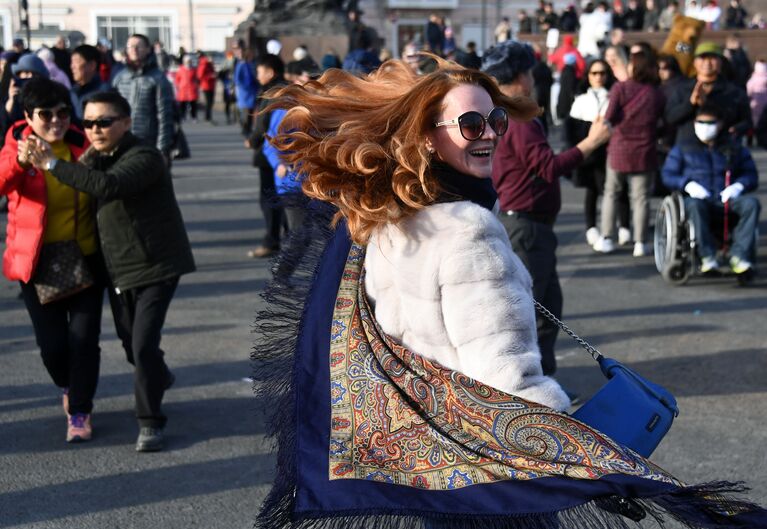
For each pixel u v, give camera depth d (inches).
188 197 544.1
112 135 194.1
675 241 339.6
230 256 395.2
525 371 98.6
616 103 375.6
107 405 229.3
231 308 316.8
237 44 917.2
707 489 95.1
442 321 101.4
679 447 201.0
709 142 343.0
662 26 1077.8
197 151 776.9
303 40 956.0
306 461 104.3
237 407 227.5
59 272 198.7
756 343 273.9
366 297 107.6
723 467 190.7
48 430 214.5
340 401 105.8
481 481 99.7
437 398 102.0
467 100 105.5
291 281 114.7
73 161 202.8
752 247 338.3
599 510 100.0
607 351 268.2
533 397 99.1
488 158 108.1
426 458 101.8
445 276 100.1
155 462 196.9
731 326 291.6
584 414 105.3
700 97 343.6
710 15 1066.7
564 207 505.7
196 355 267.0
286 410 109.1
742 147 346.0
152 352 199.8
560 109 578.9
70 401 206.5
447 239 101.0
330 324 108.2
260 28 966.4
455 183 106.7
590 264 379.2
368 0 1785.2
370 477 102.6
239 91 719.7
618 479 95.6
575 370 252.1
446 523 100.0
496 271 99.7
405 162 102.3
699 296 328.5
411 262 102.3
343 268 110.2
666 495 95.1
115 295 207.2
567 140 396.5
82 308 203.8
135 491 183.5
